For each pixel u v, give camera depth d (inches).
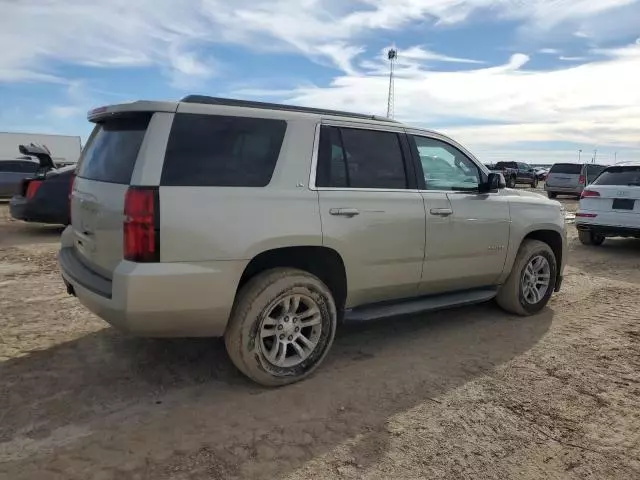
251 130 137.4
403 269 166.9
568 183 949.2
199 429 120.0
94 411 127.4
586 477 105.6
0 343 168.9
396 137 170.2
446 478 104.3
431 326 198.8
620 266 326.6
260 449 112.5
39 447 111.5
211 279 125.4
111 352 163.2
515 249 203.6
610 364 162.9
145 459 108.0
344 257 150.2
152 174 121.1
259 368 137.3
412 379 149.6
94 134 158.2
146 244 118.9
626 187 364.8
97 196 134.3
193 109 130.0
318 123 149.4
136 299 118.6
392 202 161.5
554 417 129.1
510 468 108.0
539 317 212.5
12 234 406.6
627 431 123.3
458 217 180.5
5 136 1218.6
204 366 154.8
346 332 190.7
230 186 130.3
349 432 120.2
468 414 129.6
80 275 138.8
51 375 146.4
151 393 137.5
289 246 137.6
